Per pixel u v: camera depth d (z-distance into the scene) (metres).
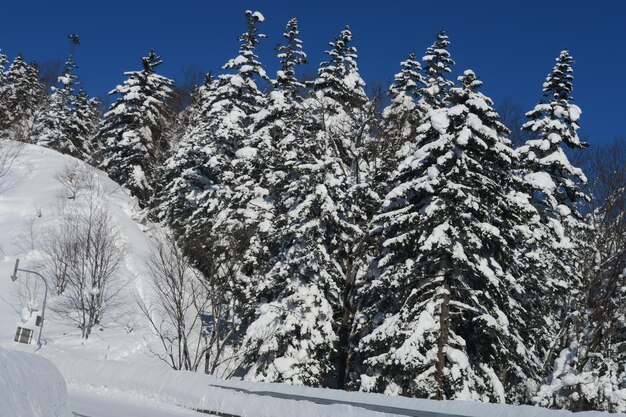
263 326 29.38
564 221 30.95
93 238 40.50
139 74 56.38
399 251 26.70
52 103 70.75
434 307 24.28
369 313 27.44
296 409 18.42
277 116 38.69
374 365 25.48
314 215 30.20
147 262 37.94
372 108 34.59
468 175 24.38
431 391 23.39
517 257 27.30
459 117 24.97
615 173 31.19
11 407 7.61
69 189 47.22
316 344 28.89
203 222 38.53
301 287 29.66
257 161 37.41
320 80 39.03
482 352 25.64
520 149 32.75
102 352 33.34
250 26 44.78
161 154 55.69
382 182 31.69
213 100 45.25
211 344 29.84
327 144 33.38
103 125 57.84
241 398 20.44
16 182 48.16
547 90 33.81
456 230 24.11
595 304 26.77
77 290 37.28
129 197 51.06
